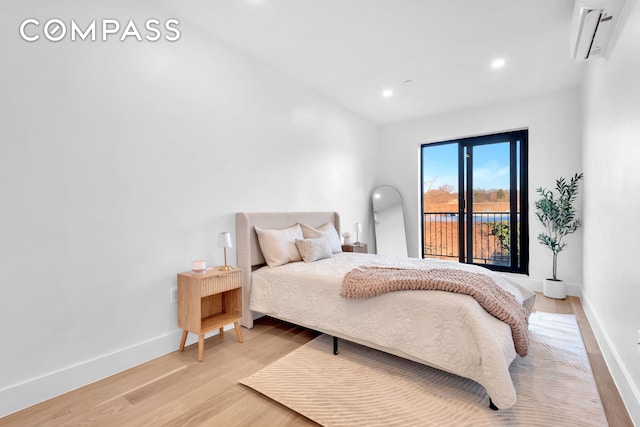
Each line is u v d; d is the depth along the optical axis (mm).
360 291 1986
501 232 4359
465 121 4426
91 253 1873
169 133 2289
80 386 1798
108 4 1969
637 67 1502
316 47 2791
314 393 1712
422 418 1500
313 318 2270
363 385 1792
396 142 5070
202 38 2521
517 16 2320
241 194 2852
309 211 3592
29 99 1647
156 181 2209
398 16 2336
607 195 2205
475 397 1674
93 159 1889
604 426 1449
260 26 2475
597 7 1691
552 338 2455
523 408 1577
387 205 5012
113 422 1495
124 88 2039
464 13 2293
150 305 2156
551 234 3801
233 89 2773
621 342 1783
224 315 2504
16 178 1600
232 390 1768
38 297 1668
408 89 3732
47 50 1717
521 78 3416
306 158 3662
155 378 1896
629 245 1675
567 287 3703
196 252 2461
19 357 1604
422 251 4957
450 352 1663
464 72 3271
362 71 3256
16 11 1621
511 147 4254
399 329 1850
